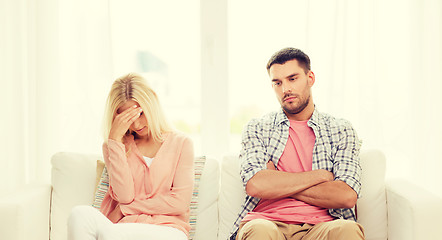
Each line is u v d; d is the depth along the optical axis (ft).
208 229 6.77
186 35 8.35
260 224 5.14
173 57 8.38
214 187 6.96
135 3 8.09
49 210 7.01
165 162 6.31
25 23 7.84
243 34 8.21
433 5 7.76
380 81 7.77
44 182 7.64
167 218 5.96
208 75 8.21
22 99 7.83
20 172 7.86
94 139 7.85
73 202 6.91
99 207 6.48
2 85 7.75
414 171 7.87
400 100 7.82
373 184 6.61
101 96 7.84
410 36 7.80
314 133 6.43
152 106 6.46
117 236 4.88
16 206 5.98
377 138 7.67
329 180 5.89
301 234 5.71
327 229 5.17
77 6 7.77
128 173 6.14
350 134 6.31
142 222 5.84
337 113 7.65
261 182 5.91
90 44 7.80
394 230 6.24
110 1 7.82
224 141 8.28
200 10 8.18
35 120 7.85
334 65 7.62
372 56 7.63
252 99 8.26
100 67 7.81
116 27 7.92
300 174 5.91
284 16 7.98
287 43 7.99
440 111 7.80
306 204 6.02
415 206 5.67
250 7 8.16
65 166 7.04
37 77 7.78
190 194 6.19
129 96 6.40
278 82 6.45
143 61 8.28
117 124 6.29
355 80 7.66
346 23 7.60
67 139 7.91
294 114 6.55
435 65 7.79
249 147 6.38
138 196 6.18
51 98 7.82
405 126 7.84
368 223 6.53
